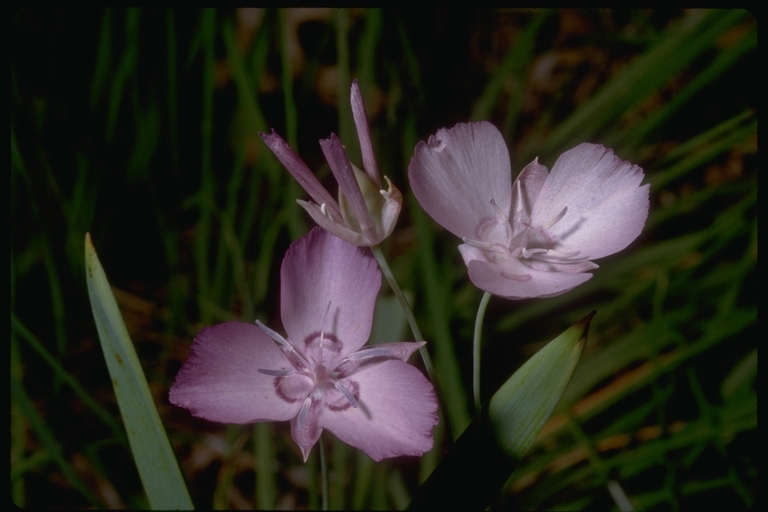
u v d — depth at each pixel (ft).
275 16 1.32
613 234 1.01
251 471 1.30
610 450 1.23
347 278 1.02
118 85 1.31
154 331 1.39
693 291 1.30
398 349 1.00
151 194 1.33
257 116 1.31
